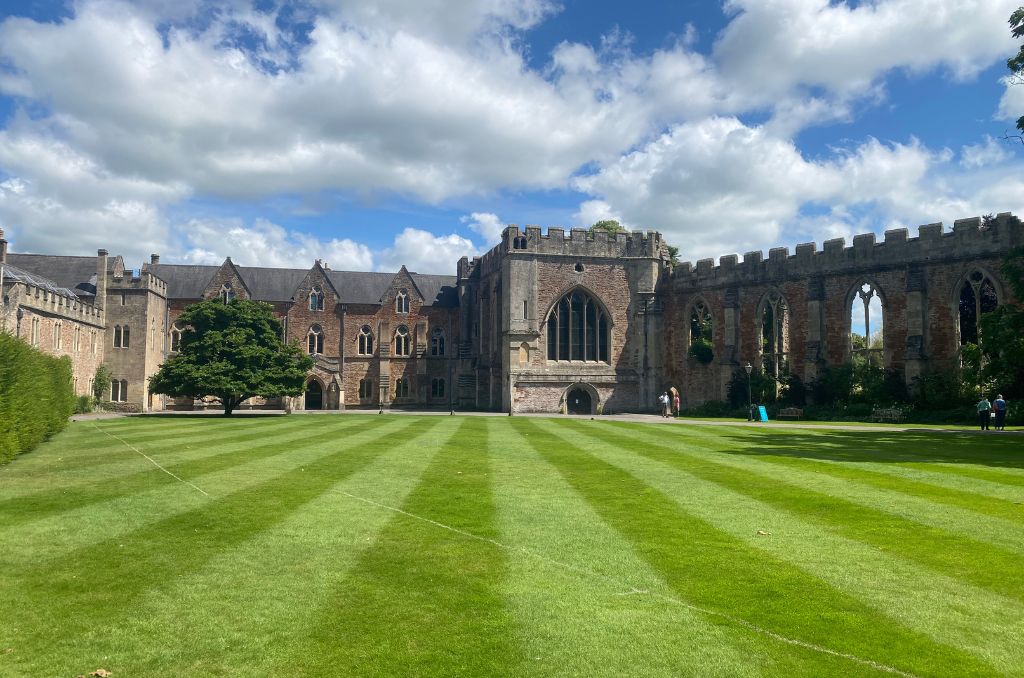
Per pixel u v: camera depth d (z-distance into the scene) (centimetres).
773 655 551
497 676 516
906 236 3909
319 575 738
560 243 5109
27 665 527
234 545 851
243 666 529
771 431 2672
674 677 516
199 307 4412
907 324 3838
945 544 858
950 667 531
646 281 5191
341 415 4350
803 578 730
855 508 1064
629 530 929
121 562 779
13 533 902
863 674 521
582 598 673
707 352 4906
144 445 2003
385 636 585
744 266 4697
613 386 5081
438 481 1328
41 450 1858
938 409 3550
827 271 4238
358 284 6700
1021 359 2459
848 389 4003
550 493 1197
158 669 523
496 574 743
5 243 4700
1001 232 3519
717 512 1039
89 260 5675
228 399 4322
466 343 6291
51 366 2505
